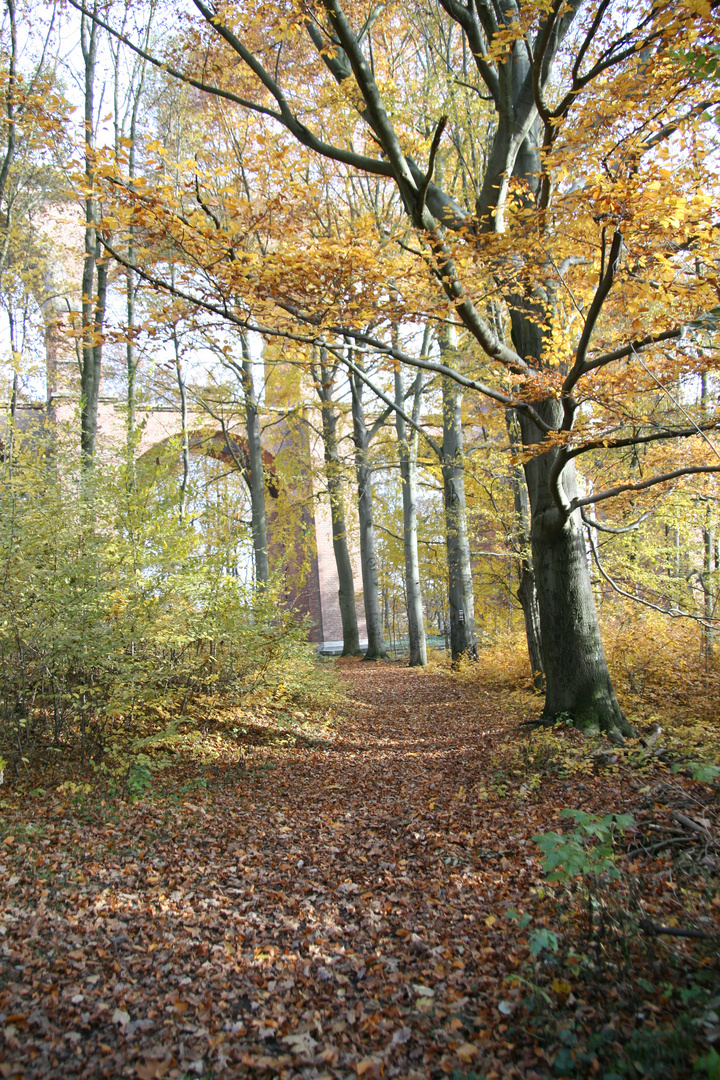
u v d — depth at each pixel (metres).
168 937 3.86
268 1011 3.21
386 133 5.66
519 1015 2.90
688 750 6.43
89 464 8.23
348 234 5.45
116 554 7.76
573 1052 2.47
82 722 7.11
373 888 4.64
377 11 7.50
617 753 6.66
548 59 5.69
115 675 7.23
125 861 4.89
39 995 3.15
